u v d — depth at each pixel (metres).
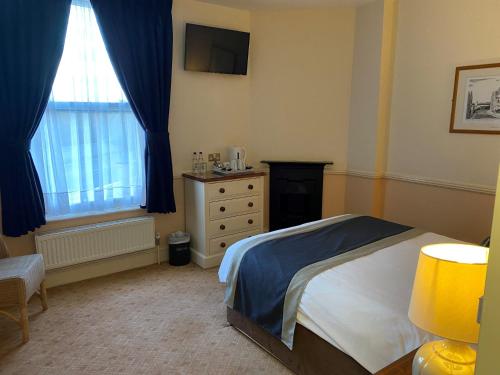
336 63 4.24
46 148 3.13
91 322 2.73
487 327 0.67
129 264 3.72
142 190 3.68
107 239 3.45
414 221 3.96
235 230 3.90
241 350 2.42
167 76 3.60
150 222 3.69
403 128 3.93
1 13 2.75
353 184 4.38
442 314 1.09
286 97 4.37
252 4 3.96
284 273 2.18
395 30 3.87
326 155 4.44
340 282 2.00
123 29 3.29
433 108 3.66
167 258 3.97
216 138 4.18
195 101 3.96
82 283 3.38
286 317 2.08
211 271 3.68
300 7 4.10
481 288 1.05
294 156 4.49
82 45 3.18
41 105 2.97
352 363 1.74
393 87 3.97
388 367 1.30
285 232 2.78
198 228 3.80
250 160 4.48
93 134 3.33
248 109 4.36
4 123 2.85
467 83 3.38
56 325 2.69
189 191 3.89
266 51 4.27
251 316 2.34
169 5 3.52
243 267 2.43
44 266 3.03
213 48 3.87
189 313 2.87
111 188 3.51
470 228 3.51
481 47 3.28
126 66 3.34
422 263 1.17
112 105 3.42
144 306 2.97
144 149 3.63
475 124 3.37
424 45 3.66
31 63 2.88
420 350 1.23
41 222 3.07
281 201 4.54
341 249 2.45
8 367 2.24
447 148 3.60
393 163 4.07
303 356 2.04
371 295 1.86
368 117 4.10
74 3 3.11
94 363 2.29
